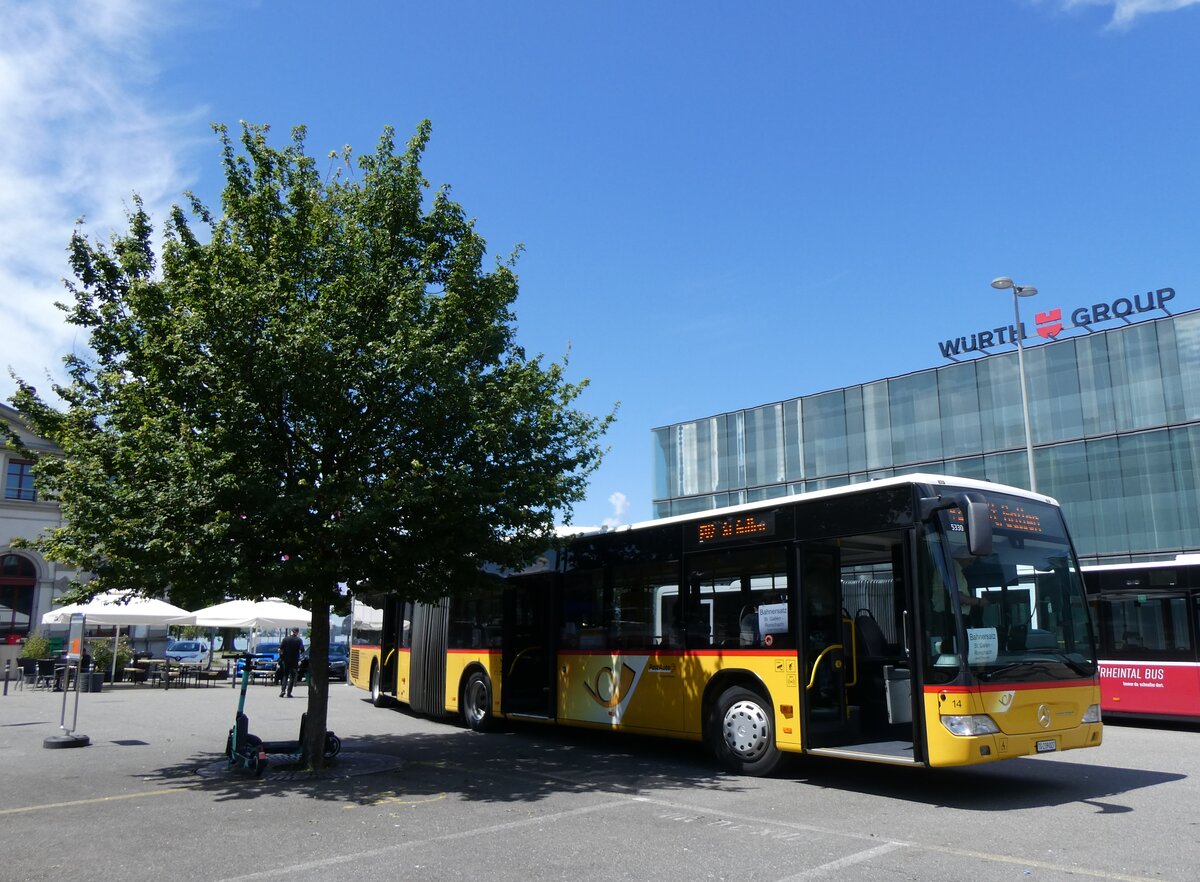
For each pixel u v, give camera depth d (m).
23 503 44.09
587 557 13.59
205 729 15.71
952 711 8.53
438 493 10.45
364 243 11.39
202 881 6.21
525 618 14.77
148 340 10.20
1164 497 28.12
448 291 11.59
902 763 8.91
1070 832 7.58
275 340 9.88
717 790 9.73
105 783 10.23
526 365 12.12
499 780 10.42
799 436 37.47
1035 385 31.39
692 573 11.69
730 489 39.59
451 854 6.93
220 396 9.77
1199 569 16.48
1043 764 11.66
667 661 11.81
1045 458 30.77
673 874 6.34
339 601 10.42
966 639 8.67
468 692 16.00
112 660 28.73
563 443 12.28
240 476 9.74
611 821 8.13
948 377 33.50
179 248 10.83
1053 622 9.75
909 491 9.32
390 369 10.05
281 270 10.80
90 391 11.00
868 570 11.64
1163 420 28.45
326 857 6.85
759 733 10.53
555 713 13.65
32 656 31.09
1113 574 17.67
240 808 8.77
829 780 10.34
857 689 10.94
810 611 10.27
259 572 9.85
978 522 8.52
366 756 11.97
